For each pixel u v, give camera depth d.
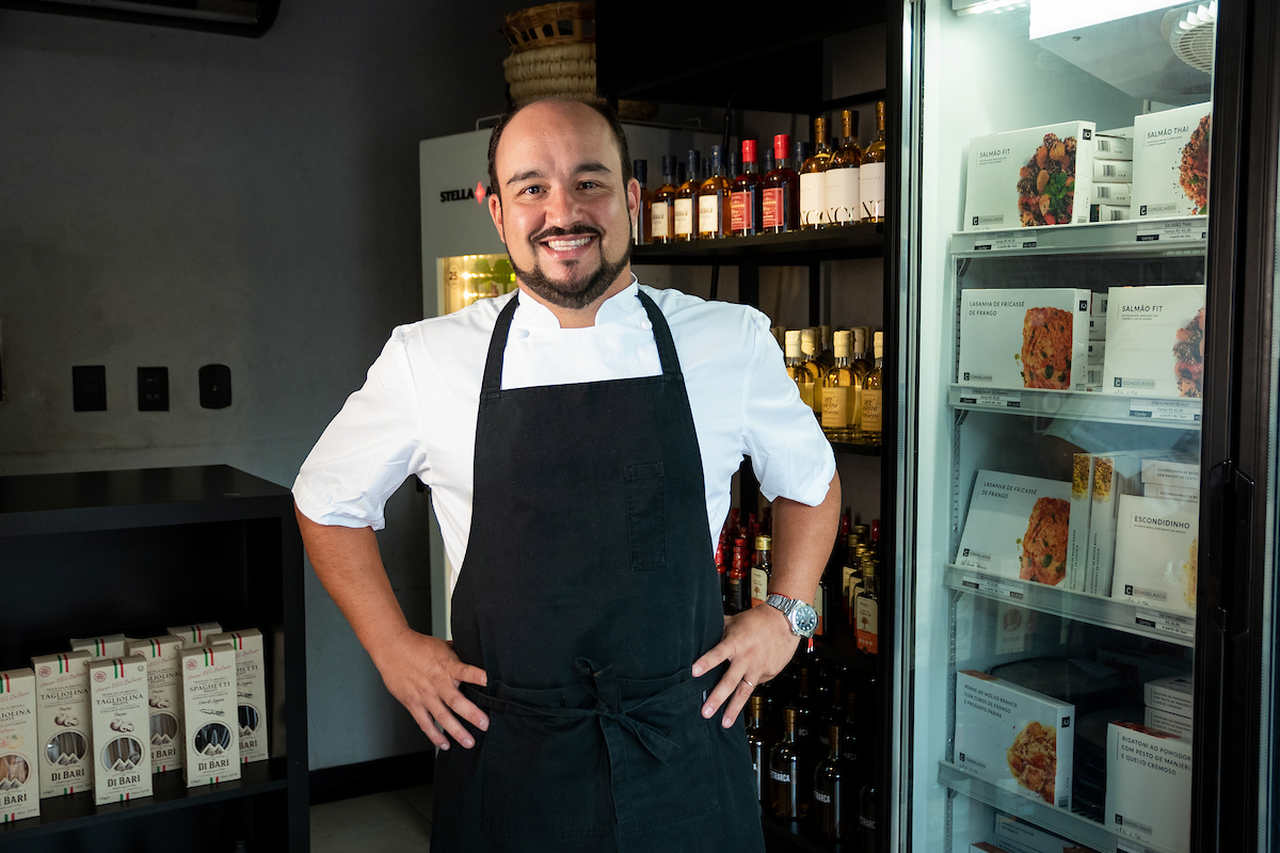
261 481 2.04
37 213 3.05
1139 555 1.80
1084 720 1.96
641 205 2.81
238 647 1.91
